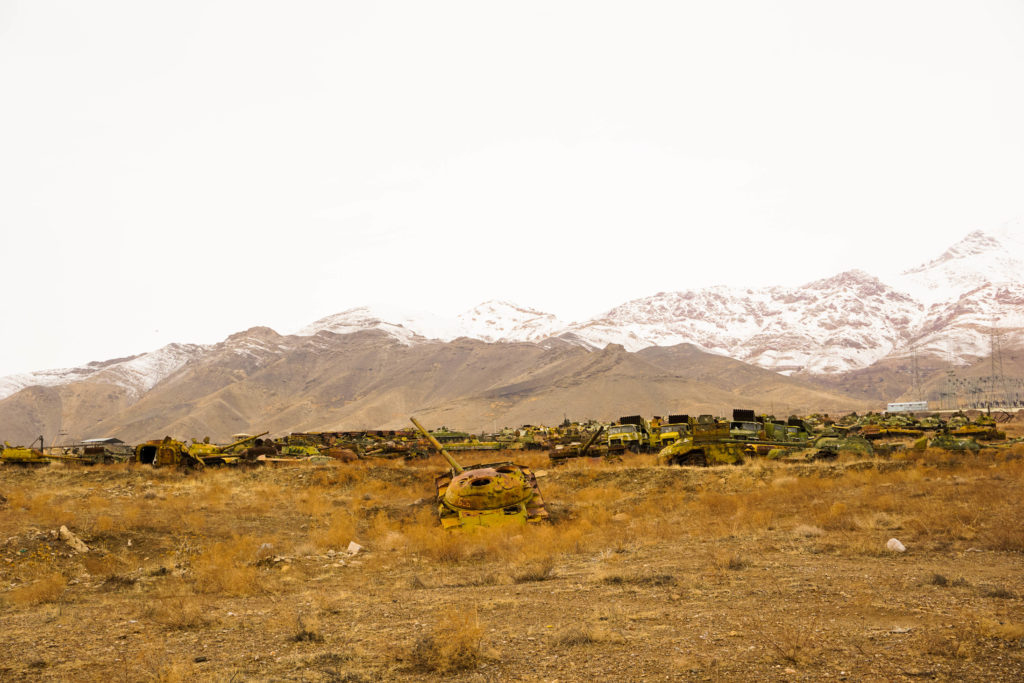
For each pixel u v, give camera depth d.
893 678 7.24
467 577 15.52
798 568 14.06
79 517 22.12
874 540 16.44
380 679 8.18
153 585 15.81
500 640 9.55
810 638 8.87
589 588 13.23
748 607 10.93
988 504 19.28
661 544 18.22
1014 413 140.88
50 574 16.44
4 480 35.38
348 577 16.62
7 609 13.45
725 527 19.67
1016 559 13.96
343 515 25.59
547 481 32.44
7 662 9.29
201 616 11.91
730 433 37.59
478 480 23.58
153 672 8.70
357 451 52.72
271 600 13.84
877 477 26.25
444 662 8.54
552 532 21.12
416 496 31.34
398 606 12.45
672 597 11.99
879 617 9.88
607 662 8.32
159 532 21.12
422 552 19.34
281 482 36.28
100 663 9.20
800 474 29.08
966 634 8.57
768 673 7.58
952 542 15.77
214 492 31.39
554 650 8.95
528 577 14.86
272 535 21.95
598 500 27.58
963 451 34.94
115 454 47.91
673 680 7.54
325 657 9.09
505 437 69.44
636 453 45.22
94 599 14.44
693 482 29.09
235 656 9.36
